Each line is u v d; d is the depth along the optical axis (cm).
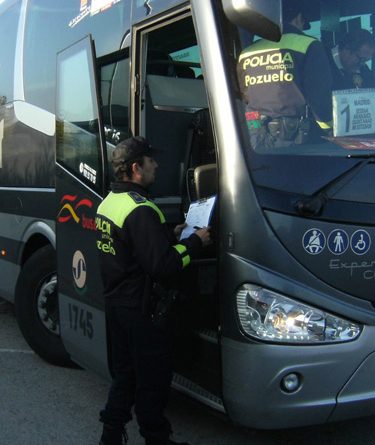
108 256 322
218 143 308
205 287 332
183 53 455
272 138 310
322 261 298
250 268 296
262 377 297
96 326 394
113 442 339
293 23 335
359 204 306
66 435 394
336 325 299
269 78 319
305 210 294
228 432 388
